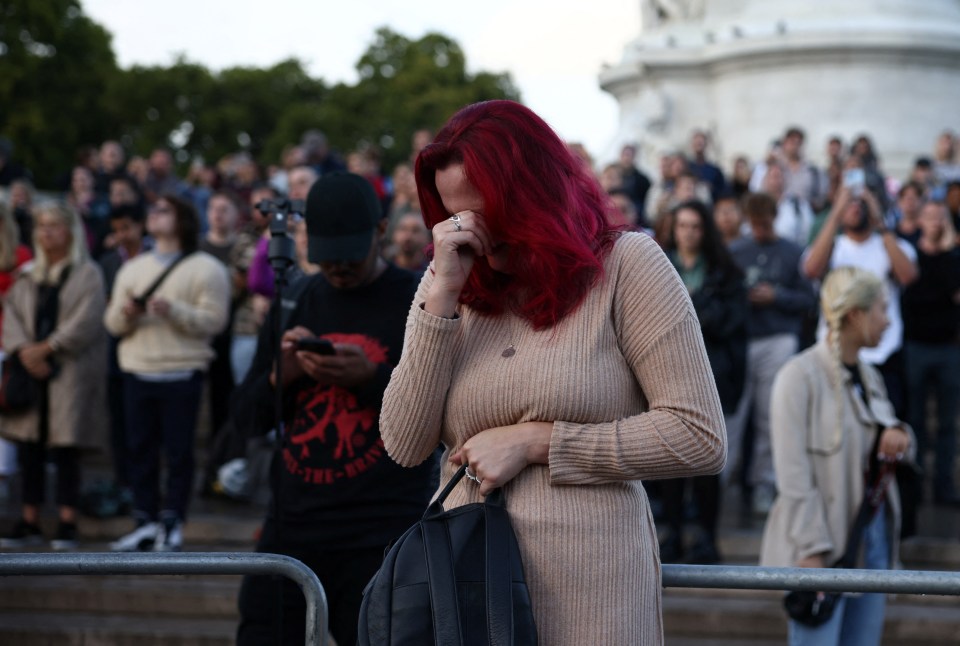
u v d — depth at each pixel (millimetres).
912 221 12047
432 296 3150
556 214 3111
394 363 4973
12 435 9148
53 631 7879
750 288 10023
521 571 3014
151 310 8828
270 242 4980
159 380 8922
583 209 3162
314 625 3574
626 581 3100
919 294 10836
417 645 2932
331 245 4852
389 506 4816
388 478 4828
